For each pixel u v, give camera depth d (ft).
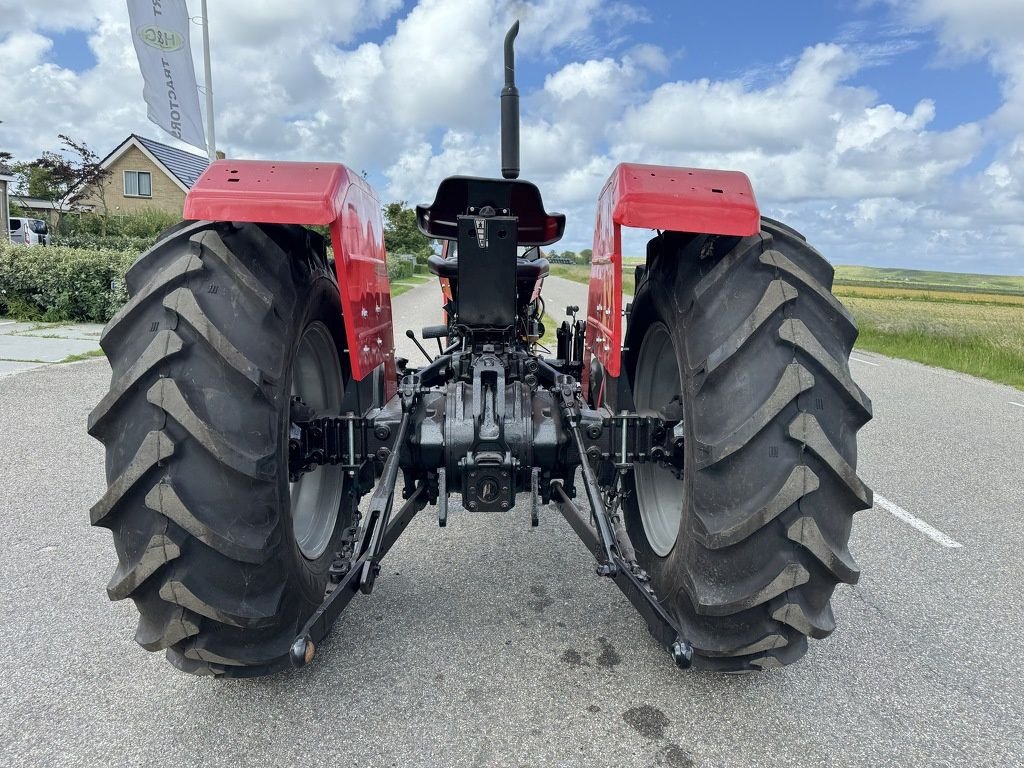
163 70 49.44
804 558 6.30
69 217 90.27
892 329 56.44
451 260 12.67
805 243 7.14
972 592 10.66
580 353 14.07
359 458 8.59
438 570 10.85
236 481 6.03
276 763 6.57
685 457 7.06
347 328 7.68
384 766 6.53
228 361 5.96
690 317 6.94
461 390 9.05
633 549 9.72
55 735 6.96
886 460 18.94
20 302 43.96
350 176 7.66
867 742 7.02
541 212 9.82
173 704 7.45
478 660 8.29
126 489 5.86
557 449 8.70
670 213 6.54
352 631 8.93
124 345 6.18
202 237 6.34
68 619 9.29
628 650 8.55
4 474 15.48
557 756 6.69
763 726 7.22
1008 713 7.56
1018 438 21.77
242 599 6.29
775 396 6.13
